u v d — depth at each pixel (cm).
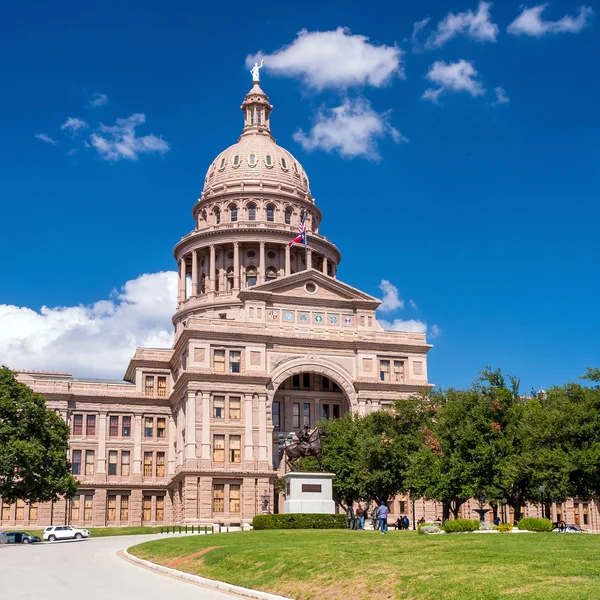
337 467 9131
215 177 15550
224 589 3816
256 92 16625
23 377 11819
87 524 11638
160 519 11906
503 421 7219
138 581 4153
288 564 3934
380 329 11850
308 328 11519
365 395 11406
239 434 10788
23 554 6041
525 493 7244
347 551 4156
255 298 11369
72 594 3606
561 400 7369
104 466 11825
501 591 2836
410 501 11125
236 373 10906
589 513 12419
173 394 11812
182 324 14050
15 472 8556
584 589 2753
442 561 3581
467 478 6931
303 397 11825
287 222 15025
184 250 14888
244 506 10519
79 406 11981
